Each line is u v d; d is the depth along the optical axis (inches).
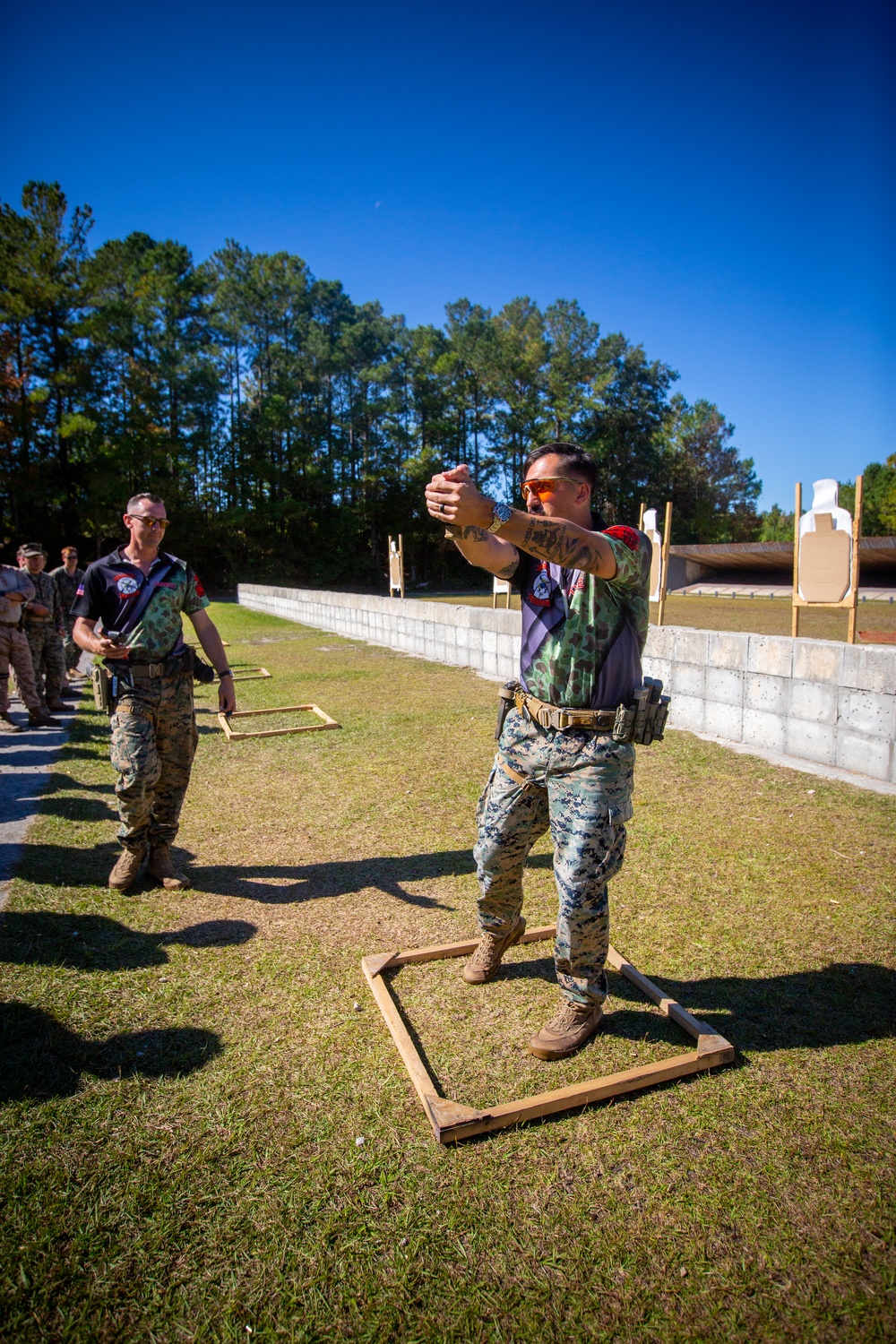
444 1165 76.6
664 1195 72.9
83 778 220.8
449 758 231.0
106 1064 92.4
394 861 154.0
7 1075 90.0
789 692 225.3
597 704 86.8
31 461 1401.3
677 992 106.1
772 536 2753.4
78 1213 71.3
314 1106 85.1
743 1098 85.4
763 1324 60.8
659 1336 60.0
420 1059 90.7
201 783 209.0
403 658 477.7
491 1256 66.8
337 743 252.4
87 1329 61.0
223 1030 99.0
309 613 740.0
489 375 1943.9
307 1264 66.2
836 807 180.1
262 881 145.8
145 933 125.6
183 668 138.5
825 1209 71.3
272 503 1763.0
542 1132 80.9
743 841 159.9
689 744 241.9
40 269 1349.7
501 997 105.7
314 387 1876.2
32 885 143.5
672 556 1402.6
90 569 133.5
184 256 1678.2
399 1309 62.4
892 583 1247.5
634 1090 86.7
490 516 72.1
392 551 658.8
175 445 1555.1
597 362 2068.2
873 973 110.0
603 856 87.0
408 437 1908.2
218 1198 73.0
